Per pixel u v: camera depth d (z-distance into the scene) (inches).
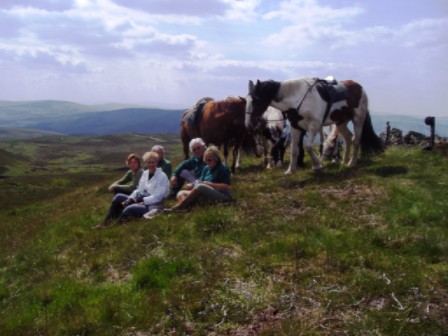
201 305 147.5
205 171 269.7
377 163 356.8
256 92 323.6
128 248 212.7
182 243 205.3
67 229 296.7
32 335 151.2
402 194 250.4
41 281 208.4
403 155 392.8
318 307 138.7
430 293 138.9
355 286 146.6
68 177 2586.1
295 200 255.0
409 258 166.4
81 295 172.4
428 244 175.3
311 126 325.7
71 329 146.7
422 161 353.4
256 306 142.3
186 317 142.5
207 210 240.1
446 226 196.4
